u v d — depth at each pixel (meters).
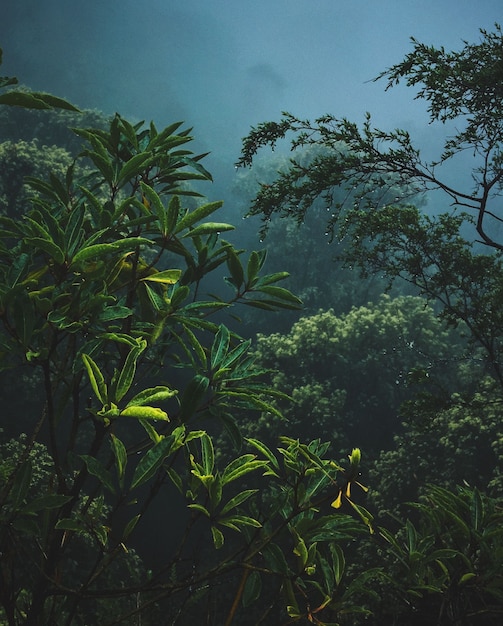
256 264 2.84
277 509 2.38
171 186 2.88
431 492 3.03
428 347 45.75
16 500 2.09
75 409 2.34
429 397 16.34
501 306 16.58
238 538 35.53
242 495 2.33
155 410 2.01
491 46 9.69
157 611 2.44
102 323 2.49
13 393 46.66
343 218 14.16
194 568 2.29
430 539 2.93
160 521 44.97
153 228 2.71
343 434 42.56
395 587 3.03
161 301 2.50
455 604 2.85
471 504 2.96
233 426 2.39
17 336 2.10
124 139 2.96
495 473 33.84
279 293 2.82
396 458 36.00
